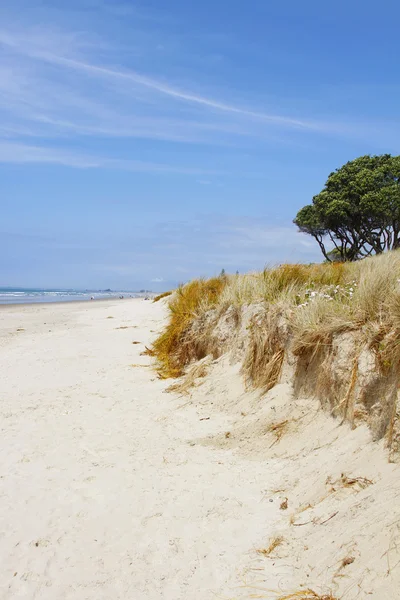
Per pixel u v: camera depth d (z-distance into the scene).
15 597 3.25
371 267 7.71
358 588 2.77
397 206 27.84
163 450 5.61
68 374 9.80
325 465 4.38
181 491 4.61
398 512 3.13
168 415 6.79
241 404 6.47
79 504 4.42
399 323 4.45
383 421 4.25
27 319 24.25
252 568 3.37
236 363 7.65
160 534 3.92
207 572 3.42
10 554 3.71
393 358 4.38
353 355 4.98
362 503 3.52
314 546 3.38
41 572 3.49
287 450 5.09
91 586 3.34
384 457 3.90
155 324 17.89
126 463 5.29
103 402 7.65
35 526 4.08
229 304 8.84
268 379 6.41
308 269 9.20
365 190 29.17
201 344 9.16
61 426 6.54
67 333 17.12
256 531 3.87
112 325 19.69
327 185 31.44
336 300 6.39
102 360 11.29
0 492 4.67
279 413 5.67
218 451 5.51
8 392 8.48
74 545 3.81
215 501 4.38
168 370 9.44
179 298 12.34
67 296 77.69
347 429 4.71
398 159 29.86
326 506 3.79
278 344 6.50
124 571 3.48
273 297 7.55
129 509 4.31
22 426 6.58
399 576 2.67
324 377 5.32
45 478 4.96
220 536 3.85
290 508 4.10
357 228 31.17
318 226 32.38
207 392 7.32
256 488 4.55
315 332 5.59
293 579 3.14
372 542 3.03
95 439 6.03
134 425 6.50
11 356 12.25
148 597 3.21
